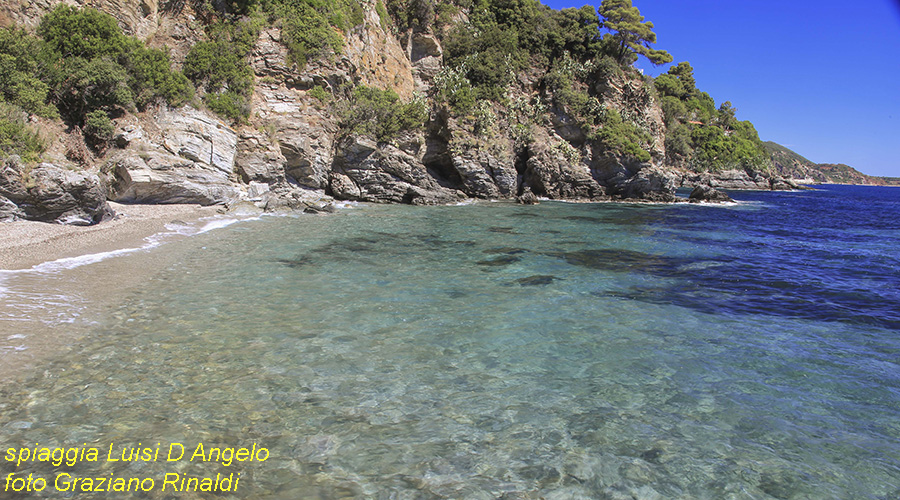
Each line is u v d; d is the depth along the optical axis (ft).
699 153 302.04
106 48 73.36
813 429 20.51
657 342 30.25
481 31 161.48
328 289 39.06
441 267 48.60
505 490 16.12
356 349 27.25
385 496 15.58
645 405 22.22
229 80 94.02
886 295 42.83
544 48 163.84
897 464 18.13
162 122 76.74
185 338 27.66
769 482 16.99
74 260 42.37
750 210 137.08
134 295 34.88
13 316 28.94
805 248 68.59
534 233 73.67
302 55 103.86
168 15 97.14
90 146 68.33
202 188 74.95
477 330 31.09
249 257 48.80
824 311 37.99
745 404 22.54
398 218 85.15
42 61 66.49
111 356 24.84
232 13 102.22
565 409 21.63
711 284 45.57
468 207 110.01
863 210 161.07
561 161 141.18
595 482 16.74
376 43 136.77
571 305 37.35
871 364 27.53
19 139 55.21
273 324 30.58
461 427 19.86
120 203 66.90
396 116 117.70
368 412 20.72
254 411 20.26
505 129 142.92
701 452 18.70
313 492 15.64
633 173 144.46
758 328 33.55
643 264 53.47
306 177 100.17
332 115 107.14
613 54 174.40
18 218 50.88
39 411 19.39
